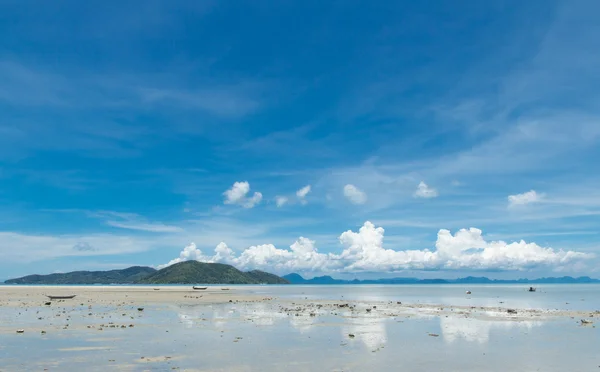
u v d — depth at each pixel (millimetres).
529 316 52594
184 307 65812
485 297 114812
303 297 112562
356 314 55250
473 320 47719
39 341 30922
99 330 36812
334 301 89625
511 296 122188
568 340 33094
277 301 87500
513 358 26125
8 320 44281
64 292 127188
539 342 32062
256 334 35625
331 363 24453
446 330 38812
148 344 30016
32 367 22844
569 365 24375
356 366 23797
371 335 35469
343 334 36031
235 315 52438
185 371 22312
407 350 28547
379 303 82188
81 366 23125
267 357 25906
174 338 32844
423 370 22953
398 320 47562
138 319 46469
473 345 30688
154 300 85438
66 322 42750
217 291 160000
